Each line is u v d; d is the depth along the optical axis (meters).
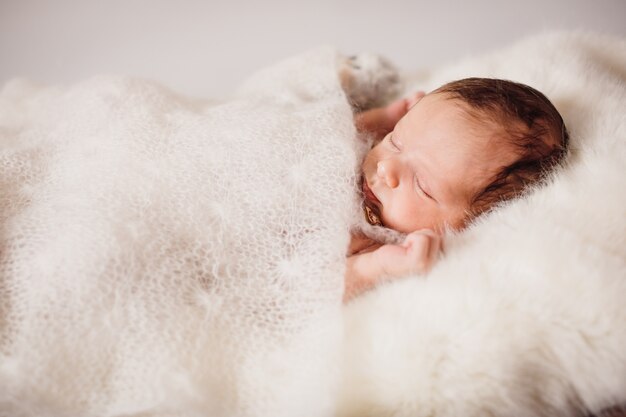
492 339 0.59
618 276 0.60
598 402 0.60
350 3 2.01
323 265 0.72
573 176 0.77
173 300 0.68
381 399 0.61
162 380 0.62
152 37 1.92
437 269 0.68
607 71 1.04
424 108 0.87
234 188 0.77
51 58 1.85
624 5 1.89
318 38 2.01
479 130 0.82
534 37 1.22
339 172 0.79
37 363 0.61
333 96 1.07
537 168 0.82
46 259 0.66
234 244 0.75
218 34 1.96
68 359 0.62
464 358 0.59
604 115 0.87
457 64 1.24
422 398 0.60
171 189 0.76
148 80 1.02
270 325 0.71
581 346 0.59
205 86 1.88
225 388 0.66
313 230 0.76
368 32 2.00
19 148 0.89
